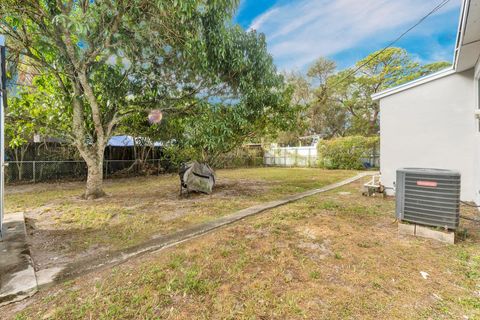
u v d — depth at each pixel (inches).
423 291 78.4
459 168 206.8
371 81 700.7
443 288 80.0
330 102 804.6
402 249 109.8
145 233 140.2
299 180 380.2
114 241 128.5
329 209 183.2
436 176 120.8
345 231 133.0
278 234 129.3
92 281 87.3
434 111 216.4
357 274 88.7
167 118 285.0
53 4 186.1
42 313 69.9
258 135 324.5
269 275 88.4
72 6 190.9
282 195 253.0
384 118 240.7
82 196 248.4
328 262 98.1
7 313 70.5
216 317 67.1
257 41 225.9
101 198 240.8
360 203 205.8
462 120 205.2
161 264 97.8
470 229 135.4
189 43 178.2
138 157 479.2
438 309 69.8
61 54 193.0
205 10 174.2
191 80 233.0
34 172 365.4
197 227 149.6
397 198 133.1
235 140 301.1
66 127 248.4
